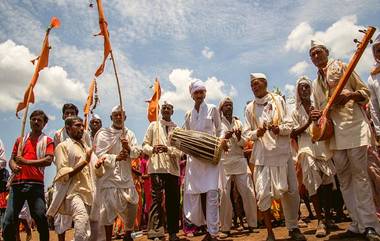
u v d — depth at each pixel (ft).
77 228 16.57
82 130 18.78
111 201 20.83
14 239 19.43
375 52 16.94
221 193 22.50
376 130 17.26
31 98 20.25
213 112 20.83
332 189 20.66
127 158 21.81
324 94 17.34
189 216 19.88
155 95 24.94
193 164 19.86
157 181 23.17
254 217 22.98
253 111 19.53
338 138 16.19
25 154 19.81
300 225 22.82
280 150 17.99
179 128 20.48
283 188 17.61
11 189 19.54
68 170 17.35
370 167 17.80
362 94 15.89
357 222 16.53
